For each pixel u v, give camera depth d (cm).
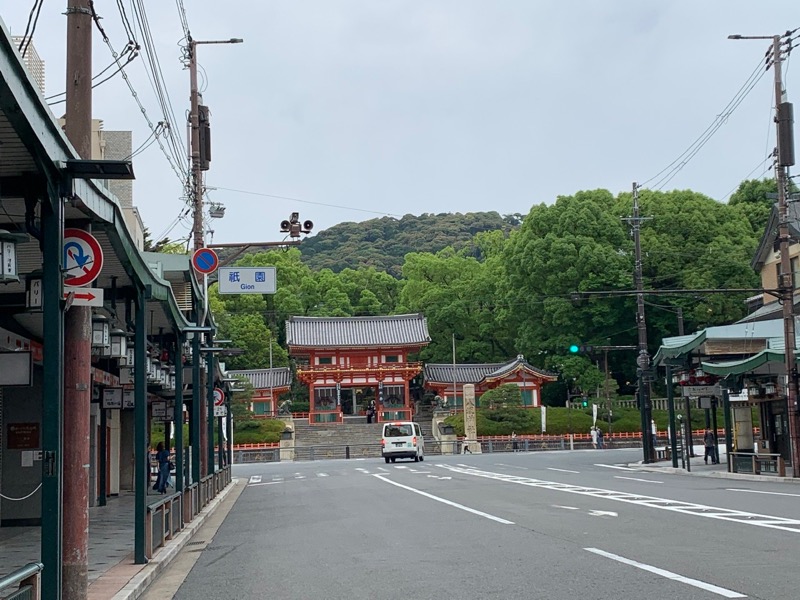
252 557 1355
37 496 1923
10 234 820
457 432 6738
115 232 1089
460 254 9325
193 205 2681
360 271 9806
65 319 955
